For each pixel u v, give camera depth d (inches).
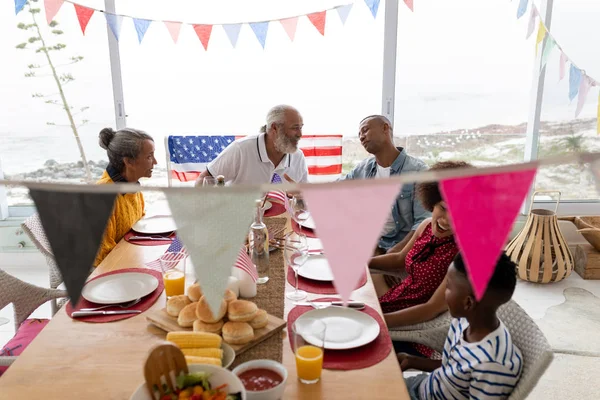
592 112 124.0
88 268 28.7
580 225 122.9
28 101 123.2
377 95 126.2
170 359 36.2
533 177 26.8
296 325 48.8
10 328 100.3
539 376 41.9
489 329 45.8
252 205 27.8
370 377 41.8
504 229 27.1
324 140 126.0
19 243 129.0
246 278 55.4
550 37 91.7
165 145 123.3
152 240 76.9
